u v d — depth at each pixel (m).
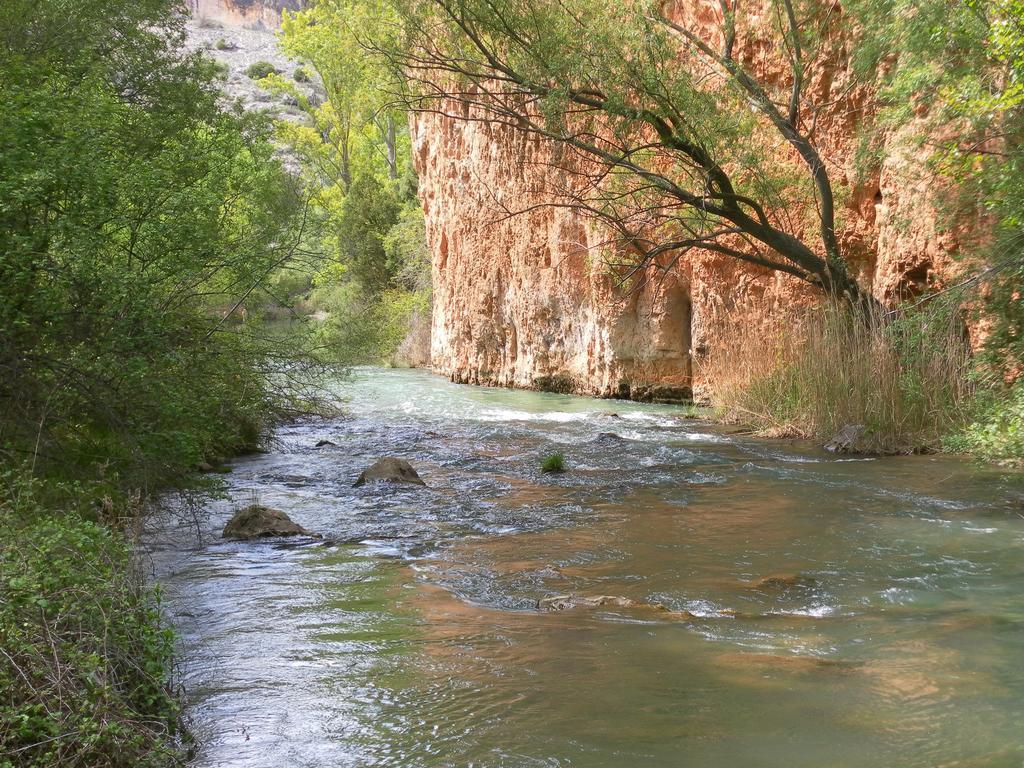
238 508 8.98
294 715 4.04
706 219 14.67
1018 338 10.49
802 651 4.85
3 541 4.22
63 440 6.73
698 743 3.71
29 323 6.26
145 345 6.66
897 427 12.27
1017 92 9.34
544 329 23.19
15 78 8.19
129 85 12.38
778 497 9.37
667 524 8.21
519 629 5.27
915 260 13.42
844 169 15.07
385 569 6.71
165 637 4.19
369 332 15.04
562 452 12.70
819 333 13.91
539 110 14.54
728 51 14.51
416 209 38.66
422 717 4.00
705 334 18.11
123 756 3.41
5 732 3.25
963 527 7.89
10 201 6.09
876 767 3.49
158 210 7.51
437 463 11.93
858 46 13.25
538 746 3.69
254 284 10.06
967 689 4.26
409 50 14.61
